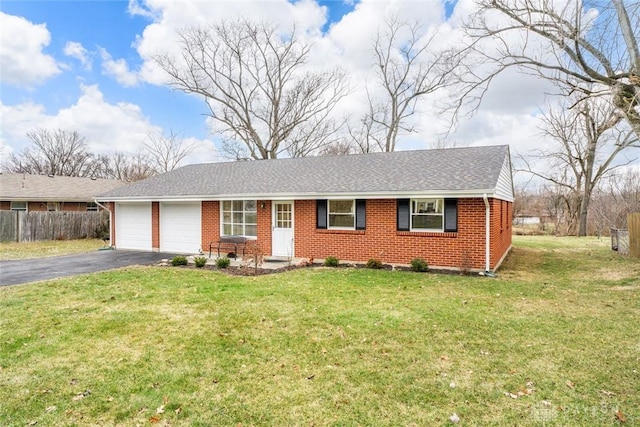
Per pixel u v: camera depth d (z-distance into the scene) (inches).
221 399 141.5
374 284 335.6
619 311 249.3
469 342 195.2
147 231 611.5
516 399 139.9
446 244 410.0
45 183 975.0
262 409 134.9
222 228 549.6
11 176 954.1
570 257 529.3
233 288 319.6
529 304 267.6
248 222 531.2
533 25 422.3
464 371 162.6
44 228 767.7
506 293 301.4
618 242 573.0
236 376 159.6
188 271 406.0
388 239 440.1
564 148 987.9
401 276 373.4
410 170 472.4
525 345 190.7
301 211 492.1
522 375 158.4
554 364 168.6
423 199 422.6
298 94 1152.8
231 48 1075.3
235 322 228.1
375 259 443.5
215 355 180.7
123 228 634.8
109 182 1138.7
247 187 535.5
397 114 1085.8
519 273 399.2
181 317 238.1
